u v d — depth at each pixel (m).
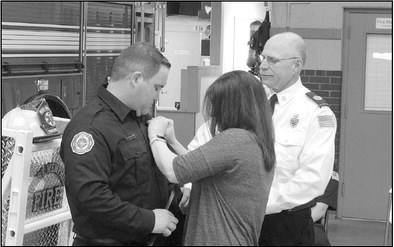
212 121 2.46
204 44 10.92
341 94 6.86
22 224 2.81
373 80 6.81
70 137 2.41
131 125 2.50
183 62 11.28
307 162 2.90
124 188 2.46
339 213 6.89
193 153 2.35
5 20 3.95
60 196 3.22
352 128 6.87
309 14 6.82
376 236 5.51
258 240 2.68
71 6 4.82
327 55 6.84
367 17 6.77
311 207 3.06
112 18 5.66
